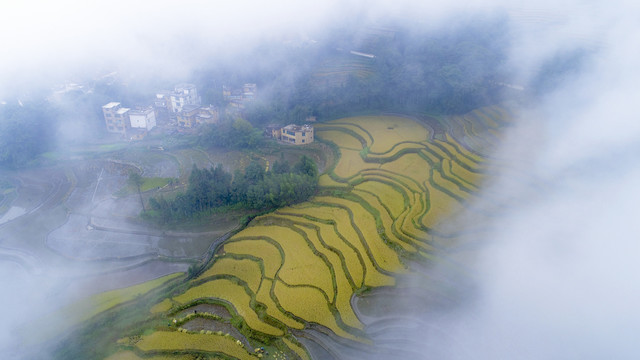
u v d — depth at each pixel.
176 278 49.75
